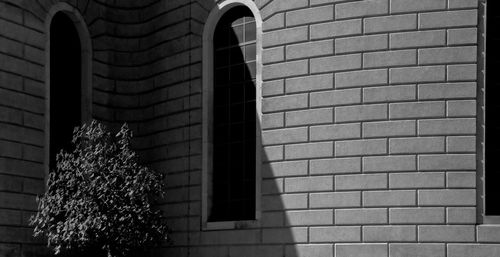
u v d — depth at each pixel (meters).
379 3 20.36
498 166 19.78
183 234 23.11
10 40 21.84
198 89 23.23
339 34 20.72
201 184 22.91
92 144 21.06
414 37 20.05
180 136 23.53
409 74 20.02
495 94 19.94
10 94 21.70
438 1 19.94
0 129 21.33
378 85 20.23
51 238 20.11
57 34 23.77
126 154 20.48
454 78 19.75
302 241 20.72
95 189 19.83
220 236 22.20
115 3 24.88
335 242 20.31
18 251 21.41
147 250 22.61
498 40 20.06
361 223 20.09
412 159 19.83
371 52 20.36
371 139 20.19
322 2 20.98
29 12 22.48
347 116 20.48
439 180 19.61
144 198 20.34
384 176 20.00
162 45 24.36
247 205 22.27
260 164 21.67
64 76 23.78
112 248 20.20
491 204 19.66
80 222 19.67
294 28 21.38
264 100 21.78
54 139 23.30
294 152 21.09
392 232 19.80
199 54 23.33
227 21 23.31
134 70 24.86
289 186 21.08
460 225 19.41
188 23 23.64
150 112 24.59
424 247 19.55
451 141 19.64
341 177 20.42
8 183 21.39
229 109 22.98
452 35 19.83
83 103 24.00
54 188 21.92
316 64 20.95
